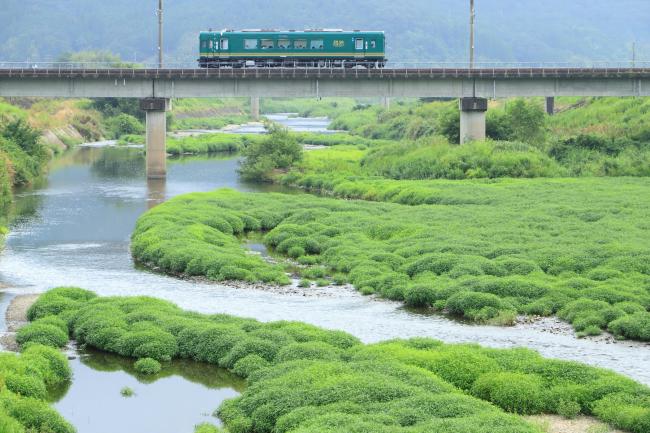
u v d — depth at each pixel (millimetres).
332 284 74625
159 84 144250
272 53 149875
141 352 55750
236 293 71625
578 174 137500
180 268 79125
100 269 80562
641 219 94375
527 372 49531
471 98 145875
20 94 142250
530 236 85938
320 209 104000
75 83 142750
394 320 63812
